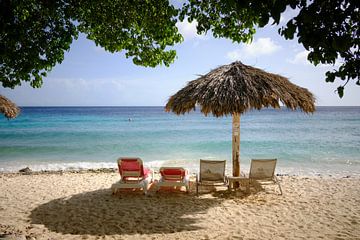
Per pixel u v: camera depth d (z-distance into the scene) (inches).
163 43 205.9
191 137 954.7
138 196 282.4
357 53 98.6
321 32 88.5
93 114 2997.0
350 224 208.1
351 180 360.2
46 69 174.2
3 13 130.9
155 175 410.0
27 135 1023.6
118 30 205.5
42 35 172.1
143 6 193.0
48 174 417.4
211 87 258.8
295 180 359.3
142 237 182.4
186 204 254.8
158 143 815.1
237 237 182.4
